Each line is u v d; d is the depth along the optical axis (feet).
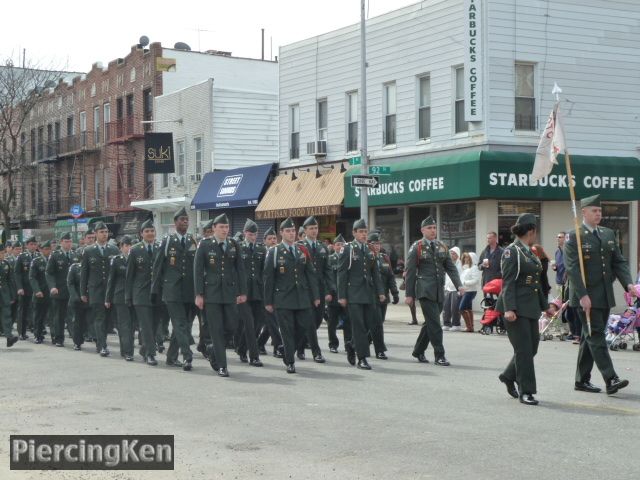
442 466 25.09
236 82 145.18
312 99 105.09
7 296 61.16
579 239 36.14
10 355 54.90
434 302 47.14
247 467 25.39
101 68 156.56
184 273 46.83
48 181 174.40
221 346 43.86
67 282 58.49
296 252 45.70
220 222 44.21
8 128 159.53
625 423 30.76
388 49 93.66
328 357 51.93
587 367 37.58
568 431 29.48
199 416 32.96
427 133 89.76
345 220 100.63
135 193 144.15
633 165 85.35
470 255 68.33
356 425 30.91
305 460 26.07
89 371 46.32
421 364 47.75
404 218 91.71
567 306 59.26
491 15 81.82
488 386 39.45
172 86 139.95
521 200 83.10
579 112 85.92
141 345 51.26
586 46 86.12
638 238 87.81
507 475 24.04
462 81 85.46
